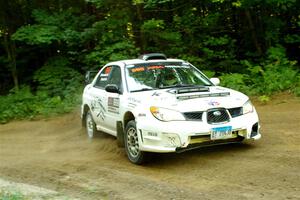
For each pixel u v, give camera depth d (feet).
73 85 56.34
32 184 24.09
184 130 23.43
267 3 53.47
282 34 60.95
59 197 20.68
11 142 38.34
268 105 41.55
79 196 20.97
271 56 52.06
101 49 55.21
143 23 56.13
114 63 31.32
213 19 57.47
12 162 30.32
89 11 62.28
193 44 57.41
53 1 63.05
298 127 31.45
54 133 40.81
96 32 55.67
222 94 25.71
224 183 20.98
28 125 46.32
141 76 28.60
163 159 25.99
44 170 26.91
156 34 55.67
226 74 51.47
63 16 58.39
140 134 24.80
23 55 67.41
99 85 32.99
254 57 60.64
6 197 20.45
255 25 60.59
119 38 55.21
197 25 57.82
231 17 62.90
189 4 59.26
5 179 25.64
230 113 24.71
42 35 55.16
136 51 54.19
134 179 22.90
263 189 19.67
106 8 57.41
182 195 19.74
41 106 52.11
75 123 44.34
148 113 24.43
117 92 28.22
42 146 35.32
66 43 59.31
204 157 25.50
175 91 25.80
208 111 24.07
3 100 54.54
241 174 21.99
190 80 28.81
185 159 25.49
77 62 62.49
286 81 46.21
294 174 21.24
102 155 29.32
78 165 27.17
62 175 25.34
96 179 23.73
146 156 25.09
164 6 60.23
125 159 27.37
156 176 23.21
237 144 27.61
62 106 51.29
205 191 20.07
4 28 64.18
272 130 31.04
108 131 30.91
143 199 19.70
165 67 29.37
